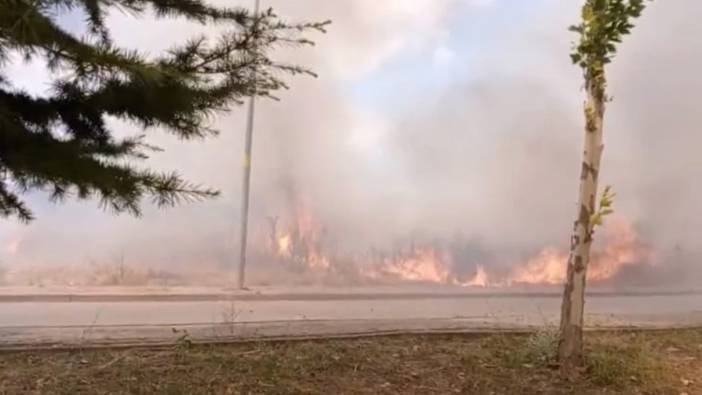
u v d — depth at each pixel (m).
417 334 7.86
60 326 8.40
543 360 6.47
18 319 9.32
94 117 4.67
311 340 7.34
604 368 6.17
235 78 4.64
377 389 5.66
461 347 7.21
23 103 4.46
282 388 5.52
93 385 5.41
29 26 3.54
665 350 7.48
